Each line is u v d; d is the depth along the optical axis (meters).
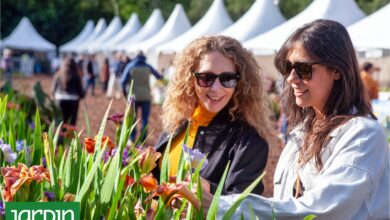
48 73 49.25
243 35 19.09
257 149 2.90
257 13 19.81
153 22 34.25
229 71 3.00
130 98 2.35
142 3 57.97
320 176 2.35
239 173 2.83
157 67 28.89
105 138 2.50
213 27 22.59
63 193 2.19
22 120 3.96
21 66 44.50
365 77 12.43
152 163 2.25
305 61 2.45
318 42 2.43
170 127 3.17
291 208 2.29
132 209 2.13
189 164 2.27
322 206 2.26
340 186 2.27
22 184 2.09
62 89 11.86
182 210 2.09
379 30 12.68
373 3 45.41
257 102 3.06
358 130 2.35
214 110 3.00
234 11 52.62
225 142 2.95
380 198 2.36
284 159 2.71
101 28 43.78
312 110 2.68
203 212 2.16
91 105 21.50
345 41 2.46
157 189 1.97
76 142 2.51
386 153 2.39
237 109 3.02
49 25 53.50
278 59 2.56
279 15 19.78
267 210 2.28
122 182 2.05
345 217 2.29
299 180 2.52
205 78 3.00
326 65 2.42
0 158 2.51
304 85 2.48
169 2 58.31
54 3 54.09
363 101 2.48
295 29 2.55
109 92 25.64
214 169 2.91
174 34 27.58
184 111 3.13
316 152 2.44
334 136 2.41
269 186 7.66
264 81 3.14
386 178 2.39
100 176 2.23
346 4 15.98
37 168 2.10
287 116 2.79
